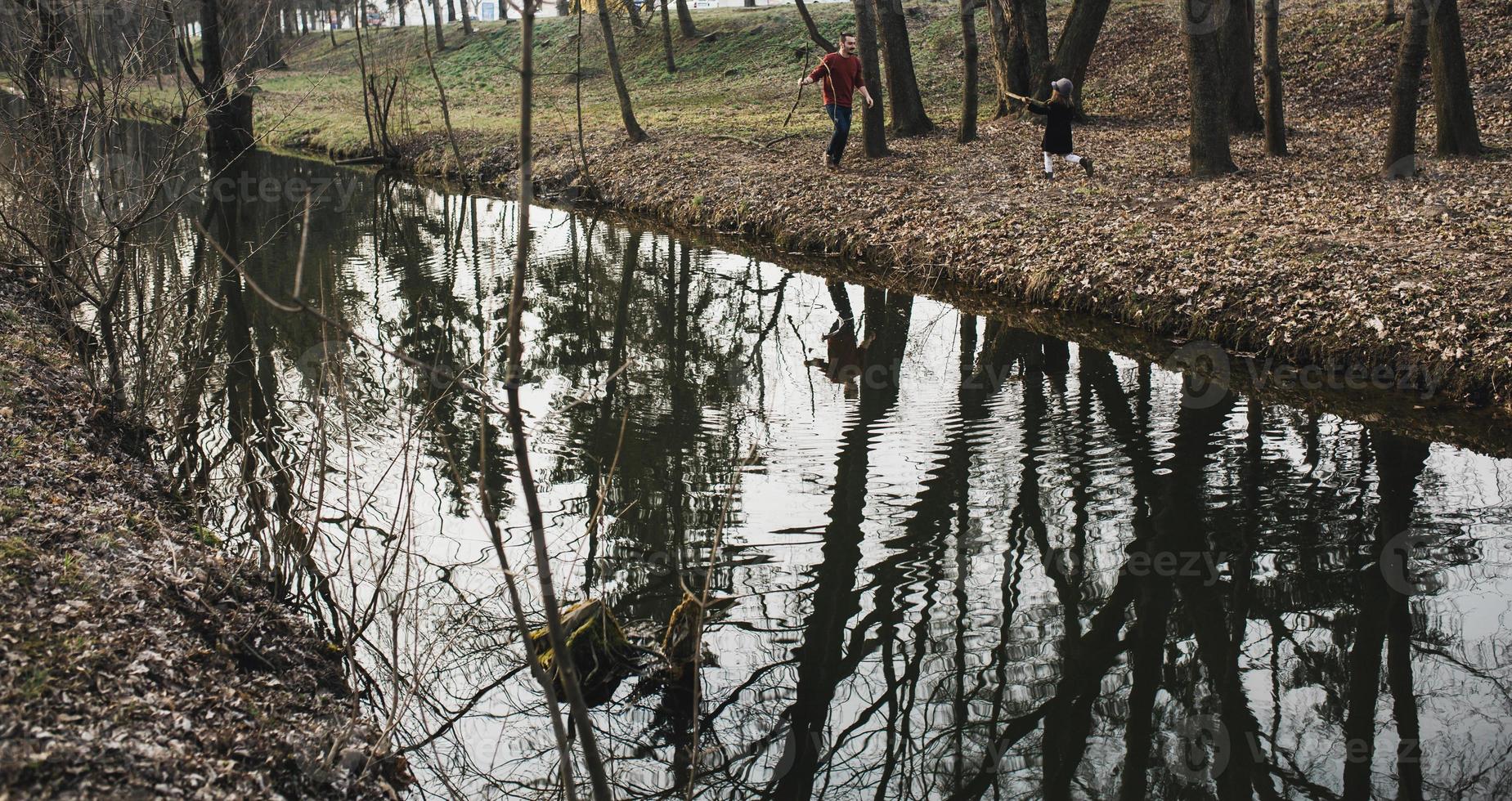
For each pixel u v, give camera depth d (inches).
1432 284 405.7
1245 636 243.9
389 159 1077.8
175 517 261.7
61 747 152.3
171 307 380.5
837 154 737.6
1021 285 505.0
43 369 323.3
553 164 923.4
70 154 321.4
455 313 518.3
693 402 388.8
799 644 242.5
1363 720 217.2
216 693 184.7
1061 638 243.9
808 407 380.5
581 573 266.8
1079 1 848.9
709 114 1130.7
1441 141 627.5
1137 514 293.0
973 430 354.0
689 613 228.8
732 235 684.7
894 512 297.0
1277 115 655.8
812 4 1742.1
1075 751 212.2
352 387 403.5
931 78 1135.6
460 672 227.0
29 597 191.0
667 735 214.7
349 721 190.1
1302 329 406.9
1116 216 552.1
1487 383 356.8
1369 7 967.0
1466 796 195.2
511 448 346.0
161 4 354.6
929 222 598.5
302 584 251.1
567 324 500.1
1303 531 281.3
